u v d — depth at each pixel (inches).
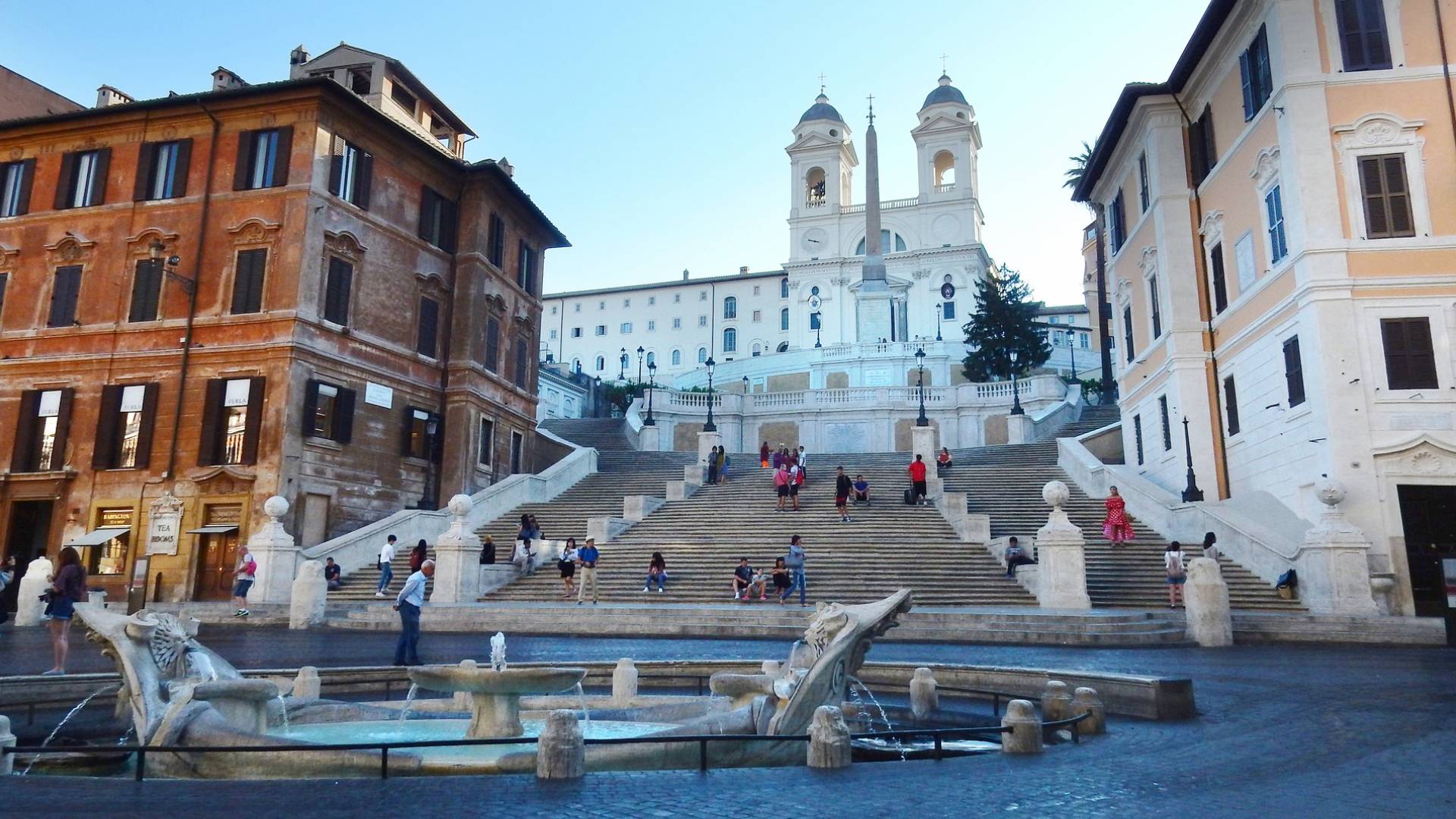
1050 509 1153.4
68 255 1263.5
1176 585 818.8
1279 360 938.1
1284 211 915.4
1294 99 902.4
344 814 224.5
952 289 3777.1
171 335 1197.7
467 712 420.2
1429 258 856.3
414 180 1376.7
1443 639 698.8
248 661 580.4
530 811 228.8
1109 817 224.4
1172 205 1161.4
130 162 1272.1
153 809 229.8
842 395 2014.0
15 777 274.2
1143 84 1170.0
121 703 383.9
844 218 4008.4
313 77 1182.9
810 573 957.2
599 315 4576.8
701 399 2066.9
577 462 1520.7
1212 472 1091.3
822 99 4296.3
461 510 965.2
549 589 978.1
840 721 296.7
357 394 1237.1
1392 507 815.1
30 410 1228.5
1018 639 703.7
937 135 3976.4
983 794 250.4
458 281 1432.1
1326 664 573.9
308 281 1174.3
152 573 1131.9
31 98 1492.4
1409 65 896.3
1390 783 262.8
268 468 1119.0
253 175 1221.7
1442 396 830.5
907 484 1310.3
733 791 254.2
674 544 1082.1
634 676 443.5
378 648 679.7
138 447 1179.9
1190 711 388.8
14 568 1150.3
